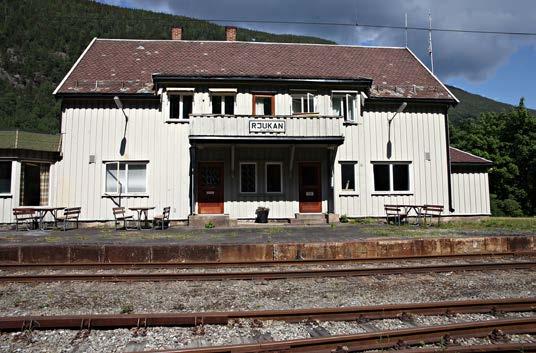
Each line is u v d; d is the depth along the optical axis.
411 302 7.19
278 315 6.07
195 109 18.97
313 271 8.92
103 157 18.62
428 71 23.00
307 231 15.29
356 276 8.95
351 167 20.11
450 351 4.83
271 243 11.12
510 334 5.50
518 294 7.64
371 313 6.17
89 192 18.45
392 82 21.67
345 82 19.59
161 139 18.91
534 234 13.30
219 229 16.47
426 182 20.52
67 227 17.70
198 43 23.23
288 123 18.27
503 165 39.03
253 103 19.36
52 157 18.36
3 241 12.53
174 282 8.44
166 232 15.40
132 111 18.97
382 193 20.08
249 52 22.67
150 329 5.67
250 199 19.05
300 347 4.92
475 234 13.64
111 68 20.58
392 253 11.46
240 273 8.73
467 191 21.05
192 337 5.41
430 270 9.30
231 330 5.66
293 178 19.38
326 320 6.08
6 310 6.68
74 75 19.70
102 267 9.85
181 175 18.84
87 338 5.39
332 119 18.48
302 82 19.34
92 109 18.81
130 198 18.58
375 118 20.44
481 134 41.50
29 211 16.33
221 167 19.08
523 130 39.91
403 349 4.99
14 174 17.27
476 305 6.44
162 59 21.58
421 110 20.89
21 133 17.95
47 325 5.65
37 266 9.74
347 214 19.69
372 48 24.83
